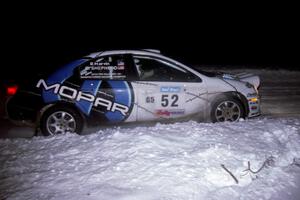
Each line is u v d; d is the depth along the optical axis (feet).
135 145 15.90
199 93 20.94
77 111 20.02
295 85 36.60
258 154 15.60
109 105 20.12
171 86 20.59
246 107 21.80
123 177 13.38
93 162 14.76
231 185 13.26
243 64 50.19
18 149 16.93
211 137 17.29
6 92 19.86
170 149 15.78
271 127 19.10
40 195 12.41
